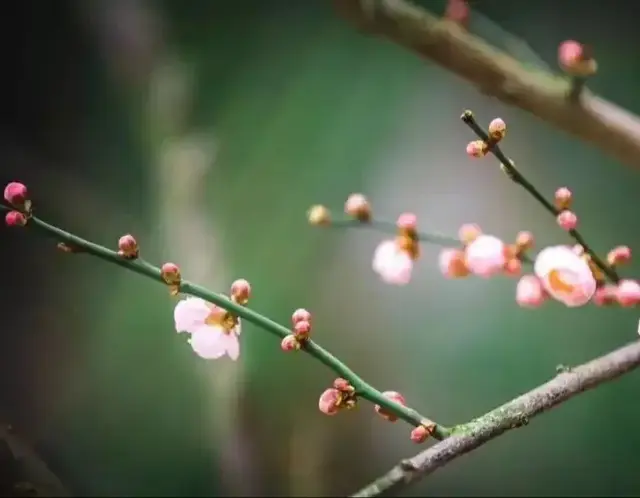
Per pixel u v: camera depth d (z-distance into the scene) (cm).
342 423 135
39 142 135
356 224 126
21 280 133
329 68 138
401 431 134
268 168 138
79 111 136
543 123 133
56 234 113
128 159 137
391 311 136
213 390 135
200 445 135
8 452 127
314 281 137
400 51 137
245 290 113
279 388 136
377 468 134
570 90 126
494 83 128
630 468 131
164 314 135
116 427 134
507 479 133
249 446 135
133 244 113
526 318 134
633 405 131
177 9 137
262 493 135
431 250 136
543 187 135
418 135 137
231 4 138
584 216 134
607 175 134
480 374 134
